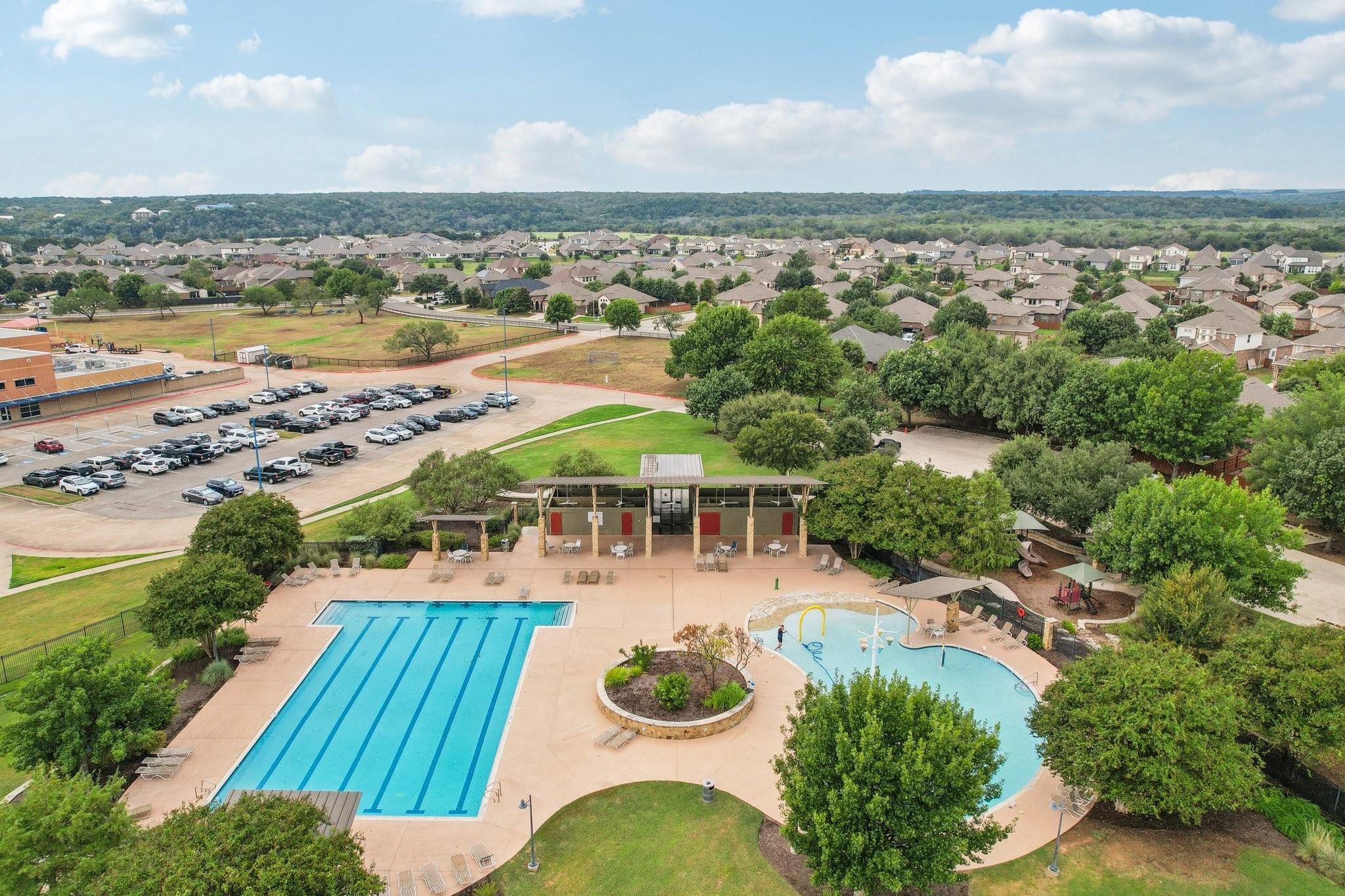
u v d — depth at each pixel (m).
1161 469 67.12
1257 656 27.67
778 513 49.41
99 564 48.50
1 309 164.50
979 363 76.75
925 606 41.19
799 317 88.31
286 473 65.00
